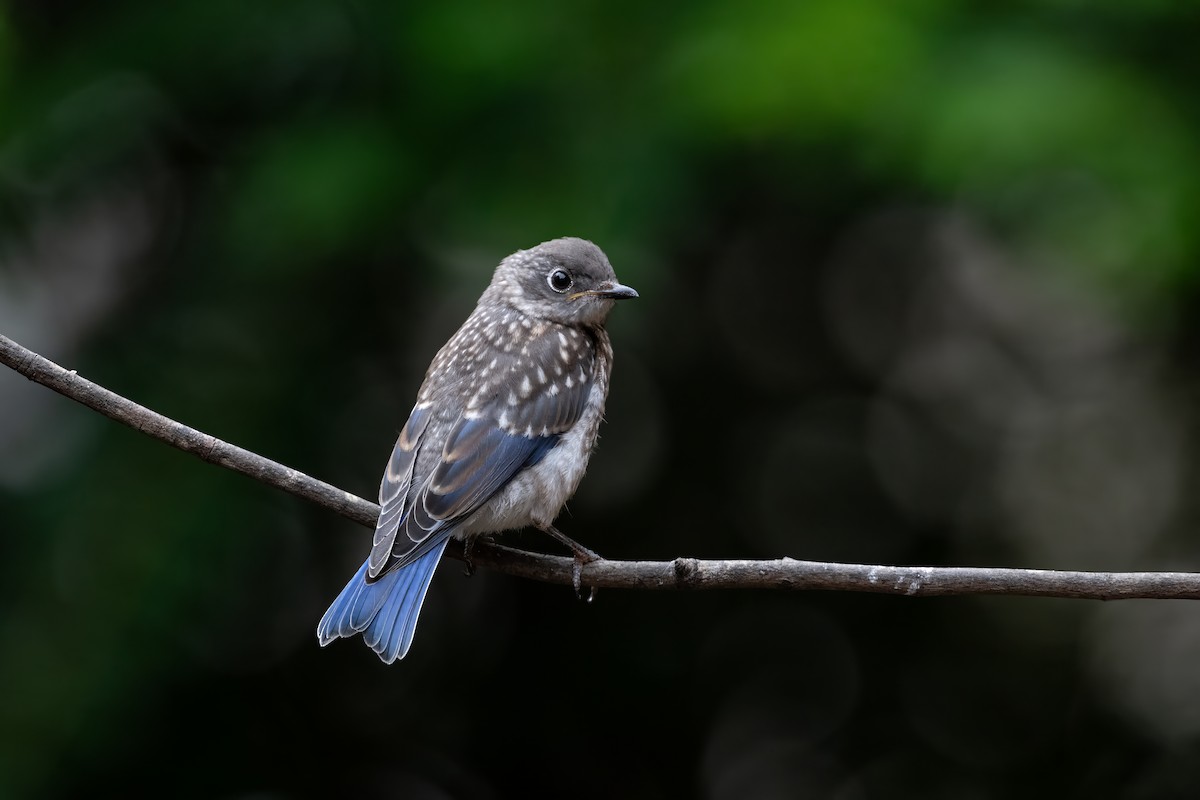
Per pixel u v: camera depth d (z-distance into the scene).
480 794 12.88
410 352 12.41
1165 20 10.20
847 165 10.76
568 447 8.54
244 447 11.24
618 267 10.57
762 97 9.87
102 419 11.43
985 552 13.10
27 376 7.03
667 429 13.03
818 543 13.09
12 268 12.27
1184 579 6.74
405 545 7.63
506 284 9.50
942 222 12.44
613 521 12.96
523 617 13.02
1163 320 11.97
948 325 13.25
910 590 6.93
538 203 10.52
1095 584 6.80
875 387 13.20
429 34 10.80
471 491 8.05
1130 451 13.16
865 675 13.01
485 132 10.90
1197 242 9.98
